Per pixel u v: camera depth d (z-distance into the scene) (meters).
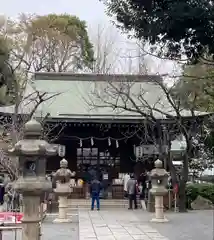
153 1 8.45
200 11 7.95
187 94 23.94
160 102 28.42
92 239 13.66
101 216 20.55
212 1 8.00
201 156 30.14
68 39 47.34
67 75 34.19
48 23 46.22
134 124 28.28
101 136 29.55
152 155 28.31
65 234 14.75
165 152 24.16
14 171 16.34
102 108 29.97
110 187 29.09
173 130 26.27
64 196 18.28
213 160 30.70
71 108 29.80
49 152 8.24
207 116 26.41
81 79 34.03
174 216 20.59
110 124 28.19
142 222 18.14
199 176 32.84
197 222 18.16
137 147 27.94
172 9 8.12
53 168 29.28
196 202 24.59
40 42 45.66
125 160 29.98
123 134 27.95
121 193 27.52
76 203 25.81
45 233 14.91
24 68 39.47
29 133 8.30
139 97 27.44
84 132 29.45
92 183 23.73
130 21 9.01
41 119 24.59
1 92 33.16
